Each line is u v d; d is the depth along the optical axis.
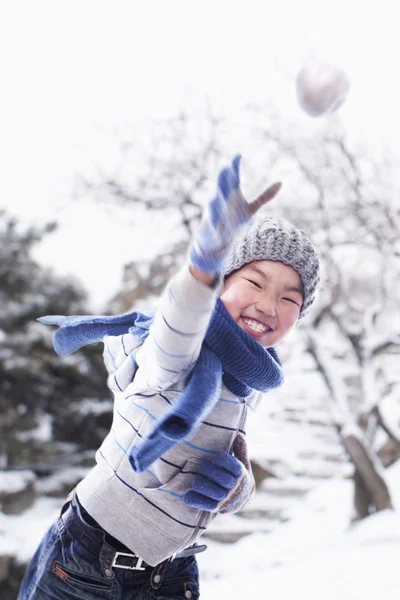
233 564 6.97
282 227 1.52
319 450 10.45
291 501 9.21
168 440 1.24
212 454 1.50
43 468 10.39
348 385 11.80
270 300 1.47
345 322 8.92
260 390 1.45
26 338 9.97
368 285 9.00
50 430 10.95
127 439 1.51
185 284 1.14
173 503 1.51
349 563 5.27
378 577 4.76
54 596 1.59
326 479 9.83
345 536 6.63
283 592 4.66
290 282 1.49
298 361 13.17
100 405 10.87
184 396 1.22
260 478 9.73
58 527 1.64
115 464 1.53
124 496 1.53
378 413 7.57
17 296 10.70
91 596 1.56
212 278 1.13
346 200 7.66
